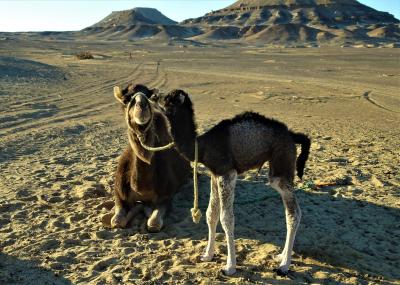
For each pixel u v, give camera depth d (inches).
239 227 305.6
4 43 3855.8
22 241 284.8
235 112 826.2
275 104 940.6
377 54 2955.2
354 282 236.4
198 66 1918.1
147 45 5078.7
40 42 4692.4
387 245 281.6
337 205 344.8
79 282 238.8
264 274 243.4
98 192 366.3
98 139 588.1
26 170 437.4
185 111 231.3
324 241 282.5
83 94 1030.4
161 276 241.9
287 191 241.8
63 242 283.3
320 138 591.5
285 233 297.3
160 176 298.5
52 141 569.0
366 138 594.2
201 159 234.7
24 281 239.6
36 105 848.3
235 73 1611.7
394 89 1184.8
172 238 291.1
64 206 342.6
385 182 396.5
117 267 251.4
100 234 293.7
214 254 265.1
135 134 269.3
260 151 237.1
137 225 308.3
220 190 234.7
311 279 239.6
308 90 1167.6
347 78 1455.5
